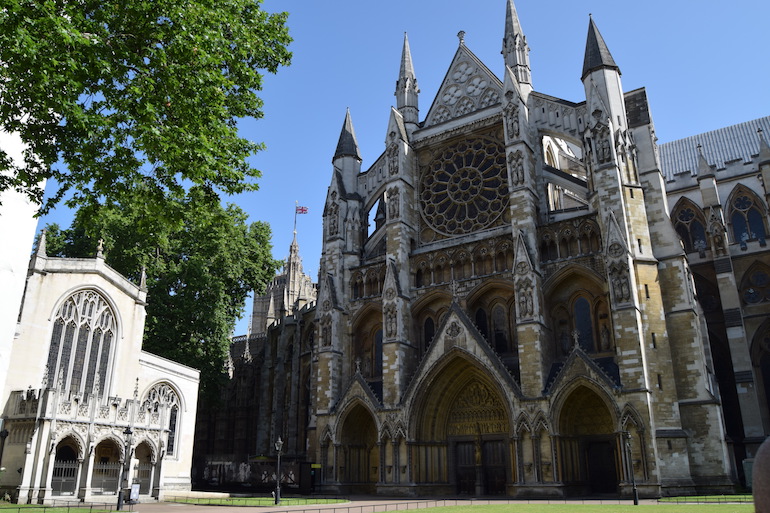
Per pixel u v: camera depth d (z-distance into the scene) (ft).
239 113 83.15
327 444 180.45
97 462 155.12
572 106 180.14
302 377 241.76
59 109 59.72
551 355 160.04
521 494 144.56
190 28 67.82
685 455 133.80
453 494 164.25
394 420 168.14
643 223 155.43
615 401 138.92
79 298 158.81
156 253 214.90
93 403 142.92
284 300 347.97
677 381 144.97
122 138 69.10
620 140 161.07
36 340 144.66
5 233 57.62
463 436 167.73
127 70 67.00
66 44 59.16
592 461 149.38
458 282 177.99
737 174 212.64
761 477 13.69
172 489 180.86
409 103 215.72
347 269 202.59
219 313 211.61
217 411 289.94
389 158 200.34
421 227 199.11
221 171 76.43
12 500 125.39
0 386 54.39
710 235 195.21
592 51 173.58
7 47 52.44
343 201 210.38
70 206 73.00
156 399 182.70
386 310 179.83
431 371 165.37
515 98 179.93
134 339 176.55
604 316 156.56
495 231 181.47
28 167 62.85
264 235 242.58
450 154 202.18
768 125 231.71
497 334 171.94
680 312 149.07
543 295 162.50
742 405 173.37
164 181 75.82
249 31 80.48
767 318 187.21
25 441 129.70
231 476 207.62
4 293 56.34
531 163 178.40
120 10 64.90
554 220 174.50
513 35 201.87
